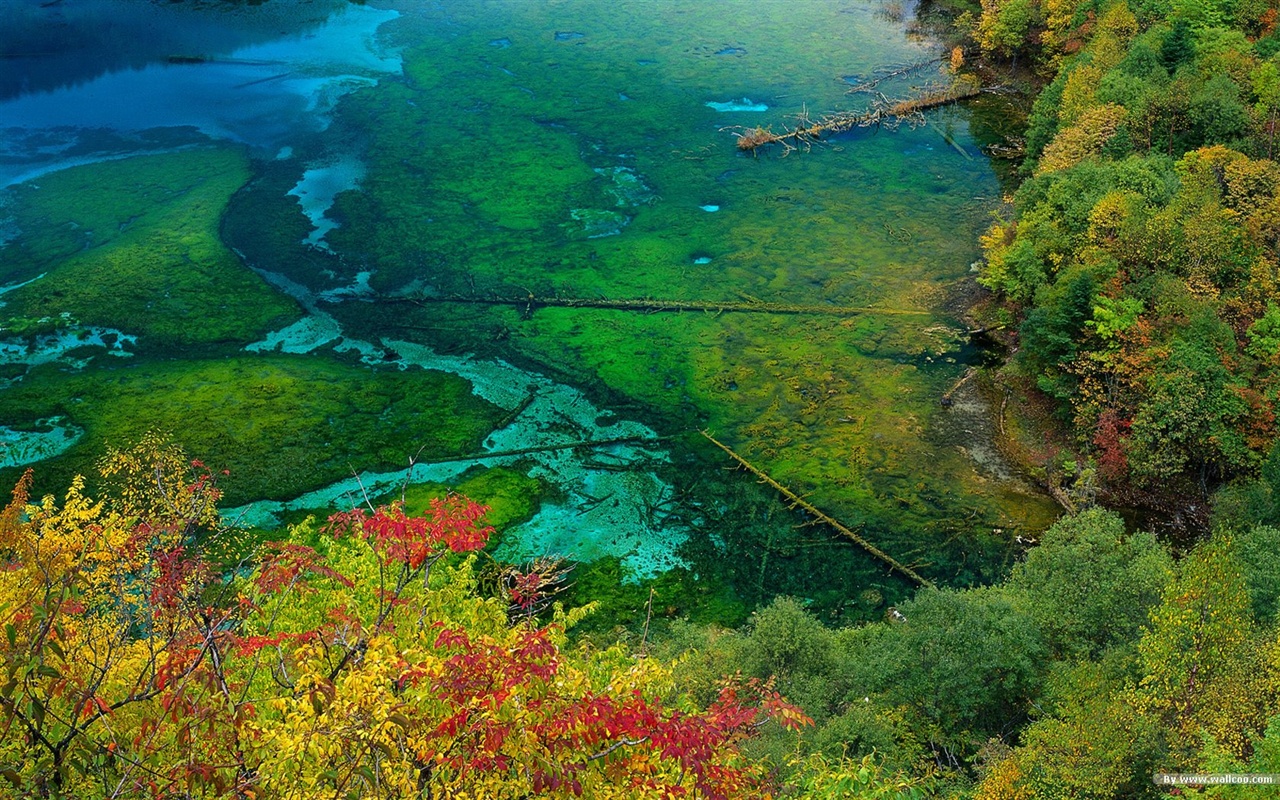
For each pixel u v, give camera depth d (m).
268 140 131.38
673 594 67.88
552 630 25.30
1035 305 87.56
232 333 95.06
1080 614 50.94
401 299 100.12
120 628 24.91
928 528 72.44
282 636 21.59
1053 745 40.78
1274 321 75.81
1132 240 82.56
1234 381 72.75
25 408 84.75
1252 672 40.62
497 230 111.94
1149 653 41.56
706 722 20.16
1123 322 76.12
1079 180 92.31
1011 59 146.88
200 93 144.38
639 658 25.36
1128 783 39.97
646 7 176.12
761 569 69.75
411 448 80.88
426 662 20.27
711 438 81.69
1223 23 116.00
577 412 85.00
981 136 130.50
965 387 86.12
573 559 70.44
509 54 157.12
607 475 78.06
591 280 103.12
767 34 163.62
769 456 79.62
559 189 120.00
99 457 79.06
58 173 122.62
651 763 20.41
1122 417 76.75
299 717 19.81
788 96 142.12
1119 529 56.19
